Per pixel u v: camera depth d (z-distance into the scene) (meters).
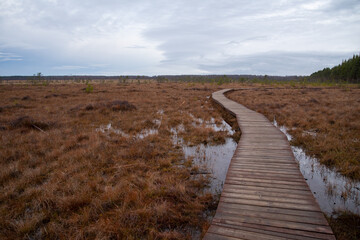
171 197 3.94
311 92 23.42
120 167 5.11
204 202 3.79
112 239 3.03
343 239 2.91
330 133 7.43
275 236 2.49
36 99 17.19
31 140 7.07
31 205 3.76
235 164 4.64
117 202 3.82
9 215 3.46
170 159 5.70
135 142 6.89
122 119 10.50
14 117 10.14
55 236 3.09
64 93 22.00
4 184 4.35
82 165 5.20
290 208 3.02
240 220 2.80
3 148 6.37
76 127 8.96
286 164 4.57
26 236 3.06
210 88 32.84
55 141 7.00
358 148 6.00
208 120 10.88
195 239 3.00
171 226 3.28
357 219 3.25
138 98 18.44
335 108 11.88
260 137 6.66
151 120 10.00
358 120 8.86
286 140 6.30
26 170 4.91
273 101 16.39
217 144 7.20
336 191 4.18
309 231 2.56
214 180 4.71
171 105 15.12
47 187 4.18
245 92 25.55
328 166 5.31
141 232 3.10
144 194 3.98
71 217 3.44
